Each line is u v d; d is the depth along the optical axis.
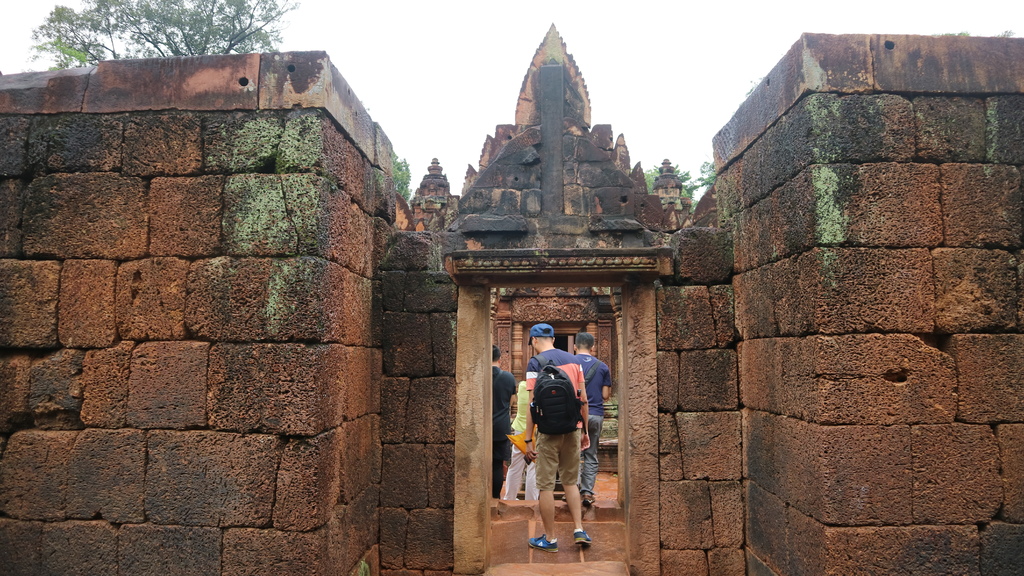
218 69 4.23
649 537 5.27
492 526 6.49
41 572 4.08
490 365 5.87
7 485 4.15
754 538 5.09
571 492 5.95
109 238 4.21
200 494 4.01
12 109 4.36
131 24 19.80
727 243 5.54
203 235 4.13
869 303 4.00
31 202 4.27
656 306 5.47
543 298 13.34
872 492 3.93
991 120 4.17
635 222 10.51
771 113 4.68
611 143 11.13
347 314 4.59
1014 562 3.93
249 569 3.94
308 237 4.06
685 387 5.40
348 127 4.65
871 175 4.06
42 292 4.22
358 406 4.92
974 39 4.22
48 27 19.11
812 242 4.08
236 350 4.04
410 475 5.48
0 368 4.22
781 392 4.56
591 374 7.13
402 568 5.42
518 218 10.38
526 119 11.39
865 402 3.96
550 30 11.36
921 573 3.90
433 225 14.16
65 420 4.21
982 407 3.99
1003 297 4.07
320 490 4.00
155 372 4.10
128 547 4.04
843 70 4.14
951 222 4.09
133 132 4.25
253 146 4.16
